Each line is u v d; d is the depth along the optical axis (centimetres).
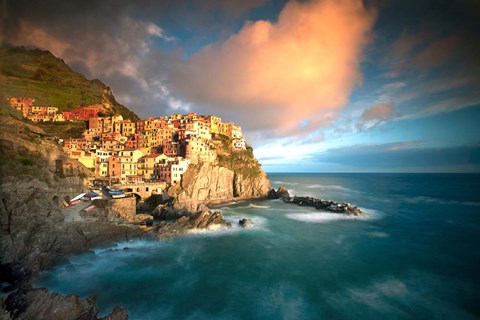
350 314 3005
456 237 6041
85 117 14512
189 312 3002
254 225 6975
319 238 5931
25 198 4425
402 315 2995
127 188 8381
